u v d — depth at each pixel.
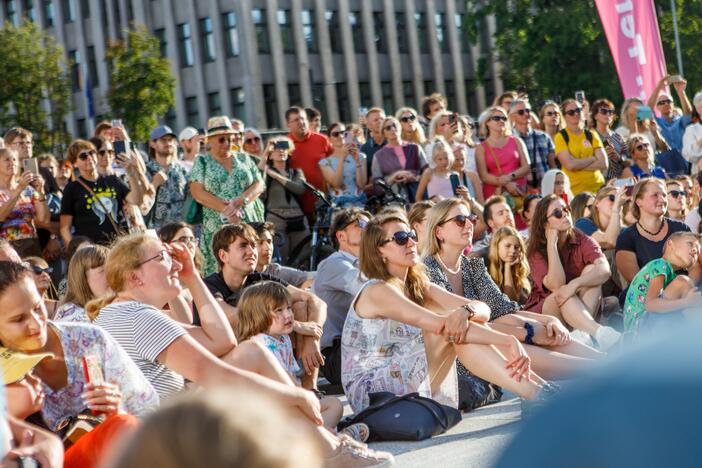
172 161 12.62
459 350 7.03
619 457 0.95
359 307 7.15
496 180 13.26
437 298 7.36
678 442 0.94
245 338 6.88
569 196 12.62
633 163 14.10
